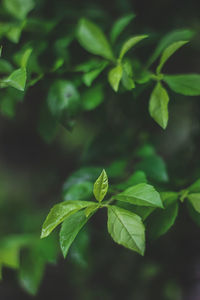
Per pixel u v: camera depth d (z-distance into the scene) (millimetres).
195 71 903
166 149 1035
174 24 848
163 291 1033
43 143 1436
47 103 664
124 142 748
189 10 875
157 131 793
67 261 1233
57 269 1423
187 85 605
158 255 962
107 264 1059
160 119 596
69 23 766
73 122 644
